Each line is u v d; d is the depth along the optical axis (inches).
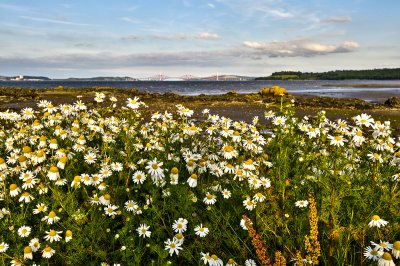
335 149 162.1
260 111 1043.3
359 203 156.9
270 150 223.6
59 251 152.5
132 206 174.2
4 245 144.4
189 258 144.0
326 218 143.2
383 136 185.8
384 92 2640.3
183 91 3134.8
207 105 1255.5
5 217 169.9
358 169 184.4
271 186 176.9
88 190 199.9
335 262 140.6
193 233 154.7
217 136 271.7
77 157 226.4
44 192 177.0
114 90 1951.3
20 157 200.5
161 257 142.4
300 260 126.2
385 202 153.4
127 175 209.3
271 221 156.6
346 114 1019.9
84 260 150.6
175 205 167.6
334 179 145.6
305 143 208.7
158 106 1123.3
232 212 172.2
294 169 187.8
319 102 1429.6
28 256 143.9
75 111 292.8
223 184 191.8
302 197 169.6
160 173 182.5
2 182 190.5
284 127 210.2
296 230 154.3
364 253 124.7
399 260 120.5
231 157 202.7
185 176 209.2
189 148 257.0
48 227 162.9
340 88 3700.8
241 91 3191.4
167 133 278.5
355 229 141.3
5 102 1156.5
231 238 149.9
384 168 187.2
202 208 174.9
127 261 143.8
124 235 154.3
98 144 257.0
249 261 137.3
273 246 154.6
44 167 194.9
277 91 1786.4
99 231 161.0
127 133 244.8
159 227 161.0
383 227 145.6
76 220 158.6
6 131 285.6
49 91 1839.3
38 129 262.8
